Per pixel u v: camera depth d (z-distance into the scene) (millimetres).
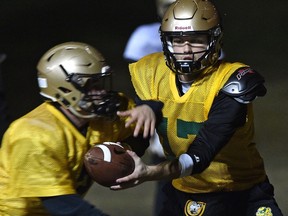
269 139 24547
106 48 35500
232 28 38156
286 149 23734
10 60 33719
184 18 11359
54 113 10406
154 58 12383
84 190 10867
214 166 12086
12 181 10250
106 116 10461
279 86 29625
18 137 10164
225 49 35406
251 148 12273
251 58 34188
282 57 34062
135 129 10836
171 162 10648
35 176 10102
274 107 27328
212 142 11086
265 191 12453
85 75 10234
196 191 12336
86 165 10320
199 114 11648
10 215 10672
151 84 12117
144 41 17516
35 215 10695
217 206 12305
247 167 12242
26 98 28891
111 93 10516
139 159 10398
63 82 10266
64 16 40062
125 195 20734
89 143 10641
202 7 11477
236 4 41375
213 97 11500
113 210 19703
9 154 10312
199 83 11633
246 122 11906
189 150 11023
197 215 12359
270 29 37781
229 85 11352
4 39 36938
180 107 11766
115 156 10258
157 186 15938
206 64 11523
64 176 10242
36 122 10281
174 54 11508
